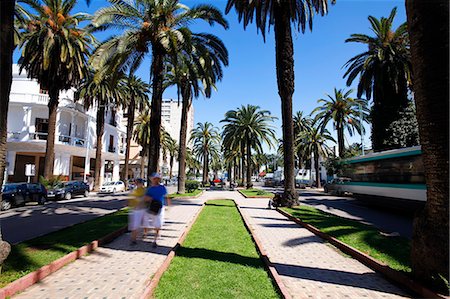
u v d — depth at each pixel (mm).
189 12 16766
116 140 48781
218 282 4973
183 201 21562
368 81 26172
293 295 4613
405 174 15797
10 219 13625
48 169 25078
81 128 39594
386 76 25281
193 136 58625
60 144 33219
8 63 5066
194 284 4887
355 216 15508
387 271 5562
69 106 35219
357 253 6828
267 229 10469
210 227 10375
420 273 4773
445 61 4625
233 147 44375
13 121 32375
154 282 4781
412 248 5000
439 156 4551
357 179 21719
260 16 18078
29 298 4305
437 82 4645
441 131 4562
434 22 4711
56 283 4910
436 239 4516
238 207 17391
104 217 12422
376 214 16422
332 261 6586
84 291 4582
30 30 23688
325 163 39188
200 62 18203
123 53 15984
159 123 16562
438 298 4285
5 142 5082
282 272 5750
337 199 26469
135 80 38219
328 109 37688
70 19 23359
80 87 33281
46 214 15414
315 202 23469
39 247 6848
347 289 4902
